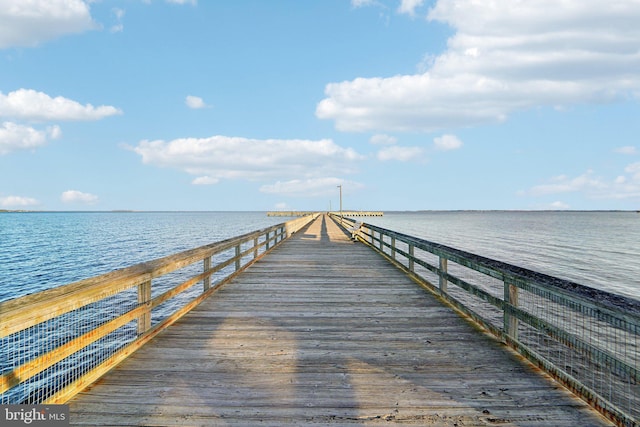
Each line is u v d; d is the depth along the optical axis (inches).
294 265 340.5
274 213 5364.2
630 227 2465.6
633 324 76.6
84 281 102.8
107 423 86.8
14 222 3951.8
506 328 139.0
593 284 536.1
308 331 155.5
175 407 93.8
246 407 94.3
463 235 1556.3
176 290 166.9
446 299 204.2
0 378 74.1
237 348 134.9
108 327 110.8
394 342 142.3
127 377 110.0
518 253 896.3
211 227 2655.0
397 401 97.7
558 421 88.4
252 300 209.0
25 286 581.0
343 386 105.9
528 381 108.7
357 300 209.3
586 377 138.6
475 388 104.5
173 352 130.1
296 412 92.1
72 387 97.3
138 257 911.0
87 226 2896.2
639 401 116.7
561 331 101.3
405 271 304.0
